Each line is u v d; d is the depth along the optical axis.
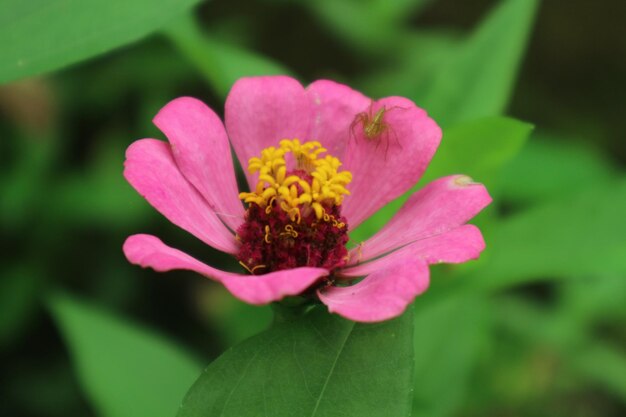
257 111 0.39
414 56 0.57
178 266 0.35
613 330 0.60
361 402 0.36
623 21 0.75
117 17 0.38
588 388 0.58
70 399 0.59
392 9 0.57
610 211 0.41
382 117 0.39
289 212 0.38
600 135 0.74
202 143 0.38
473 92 0.42
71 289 0.61
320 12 0.58
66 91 0.61
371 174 0.39
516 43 0.42
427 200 0.38
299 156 0.39
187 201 0.37
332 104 0.39
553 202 0.41
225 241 0.38
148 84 0.61
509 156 0.40
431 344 0.44
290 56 0.75
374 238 0.39
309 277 0.35
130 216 0.58
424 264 0.35
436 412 0.44
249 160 0.39
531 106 0.74
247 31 0.73
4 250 0.59
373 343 0.36
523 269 0.41
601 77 0.76
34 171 0.58
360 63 0.75
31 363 0.60
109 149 0.60
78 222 0.58
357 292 0.36
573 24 0.75
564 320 0.51
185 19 0.42
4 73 0.38
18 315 0.57
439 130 0.38
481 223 0.41
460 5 0.77
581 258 0.41
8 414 0.59
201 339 0.64
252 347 0.36
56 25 0.38
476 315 0.44
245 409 0.36
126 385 0.43
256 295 0.34
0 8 0.38
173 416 0.43
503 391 0.51
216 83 0.42
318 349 0.36
